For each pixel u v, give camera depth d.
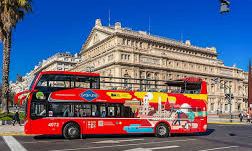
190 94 27.70
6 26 36.81
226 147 19.70
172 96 26.95
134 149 18.28
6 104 37.66
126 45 96.44
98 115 24.44
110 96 24.91
